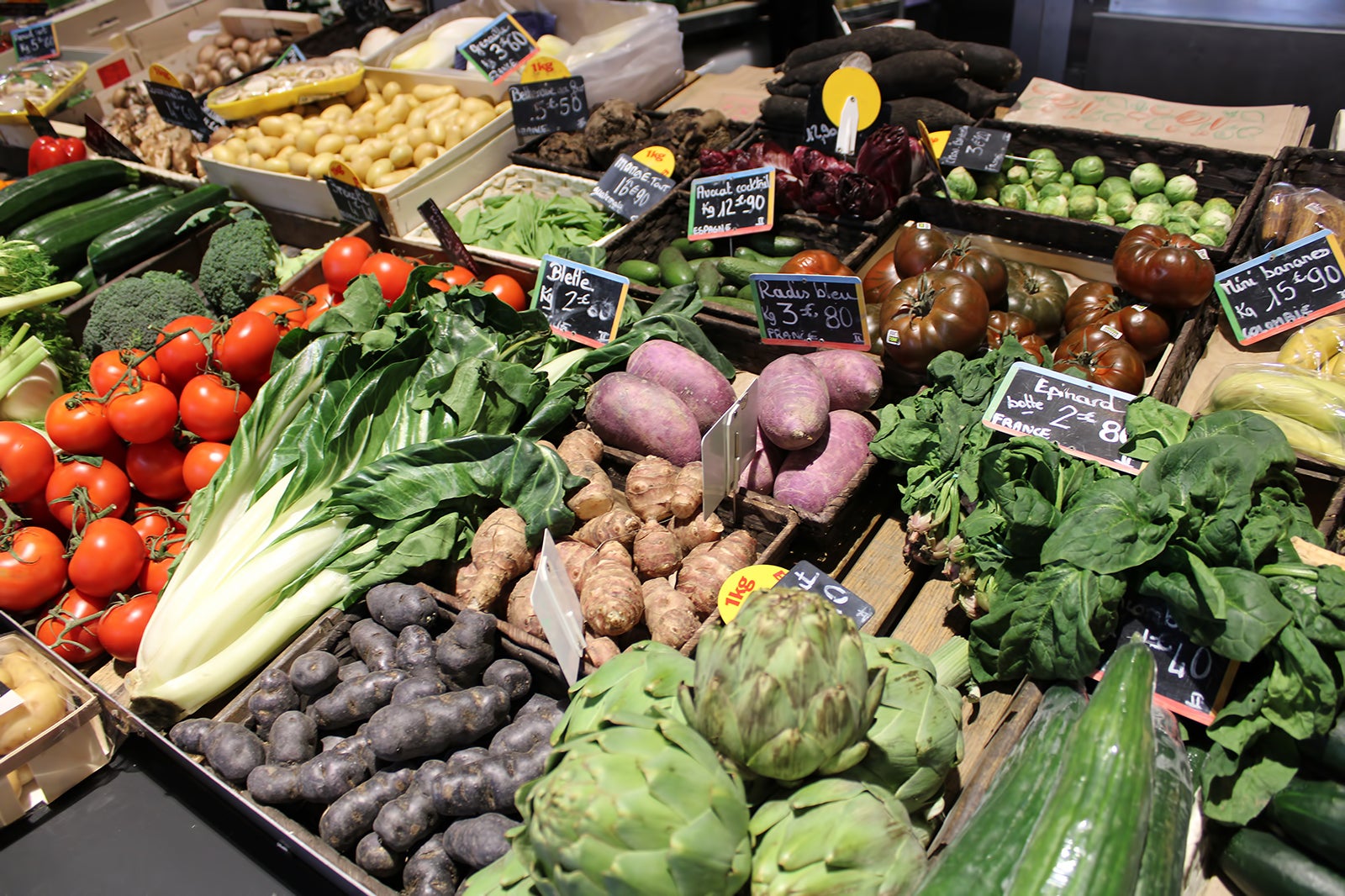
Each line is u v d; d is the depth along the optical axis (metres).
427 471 2.84
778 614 1.69
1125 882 1.61
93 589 2.93
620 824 1.52
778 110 4.84
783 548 2.71
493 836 2.04
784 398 2.85
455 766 2.17
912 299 3.21
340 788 2.22
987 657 2.34
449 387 3.09
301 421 3.05
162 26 6.76
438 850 2.12
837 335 3.23
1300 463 2.68
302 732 2.34
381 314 3.41
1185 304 3.21
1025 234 3.89
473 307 3.38
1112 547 2.05
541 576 2.19
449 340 3.22
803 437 2.80
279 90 5.21
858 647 1.72
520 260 4.15
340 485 2.79
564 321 3.57
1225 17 4.85
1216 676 2.06
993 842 1.76
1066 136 4.33
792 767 1.68
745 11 6.34
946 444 2.64
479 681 2.45
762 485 2.99
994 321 3.40
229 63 6.30
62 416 3.13
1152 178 4.12
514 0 5.97
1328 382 2.79
